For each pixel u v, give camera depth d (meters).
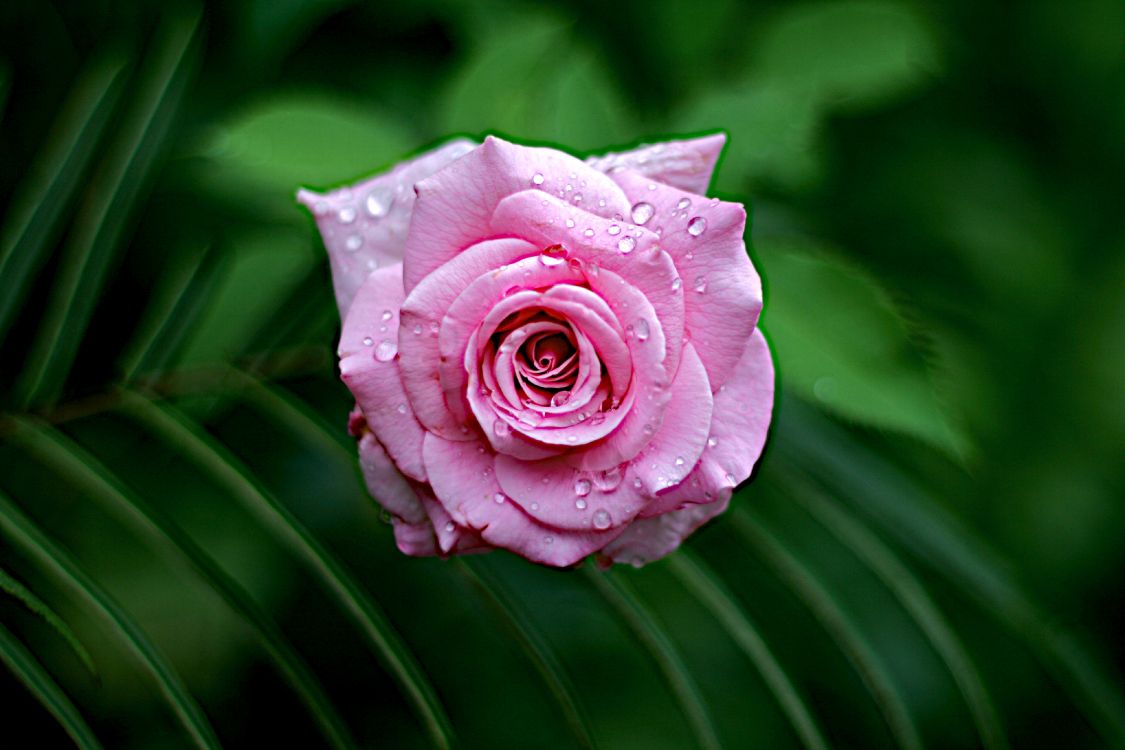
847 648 0.65
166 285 0.68
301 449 0.71
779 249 0.68
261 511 0.64
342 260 0.65
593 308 0.62
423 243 0.62
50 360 0.66
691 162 0.65
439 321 0.62
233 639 0.70
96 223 0.66
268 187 0.68
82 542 0.70
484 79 0.70
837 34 0.72
